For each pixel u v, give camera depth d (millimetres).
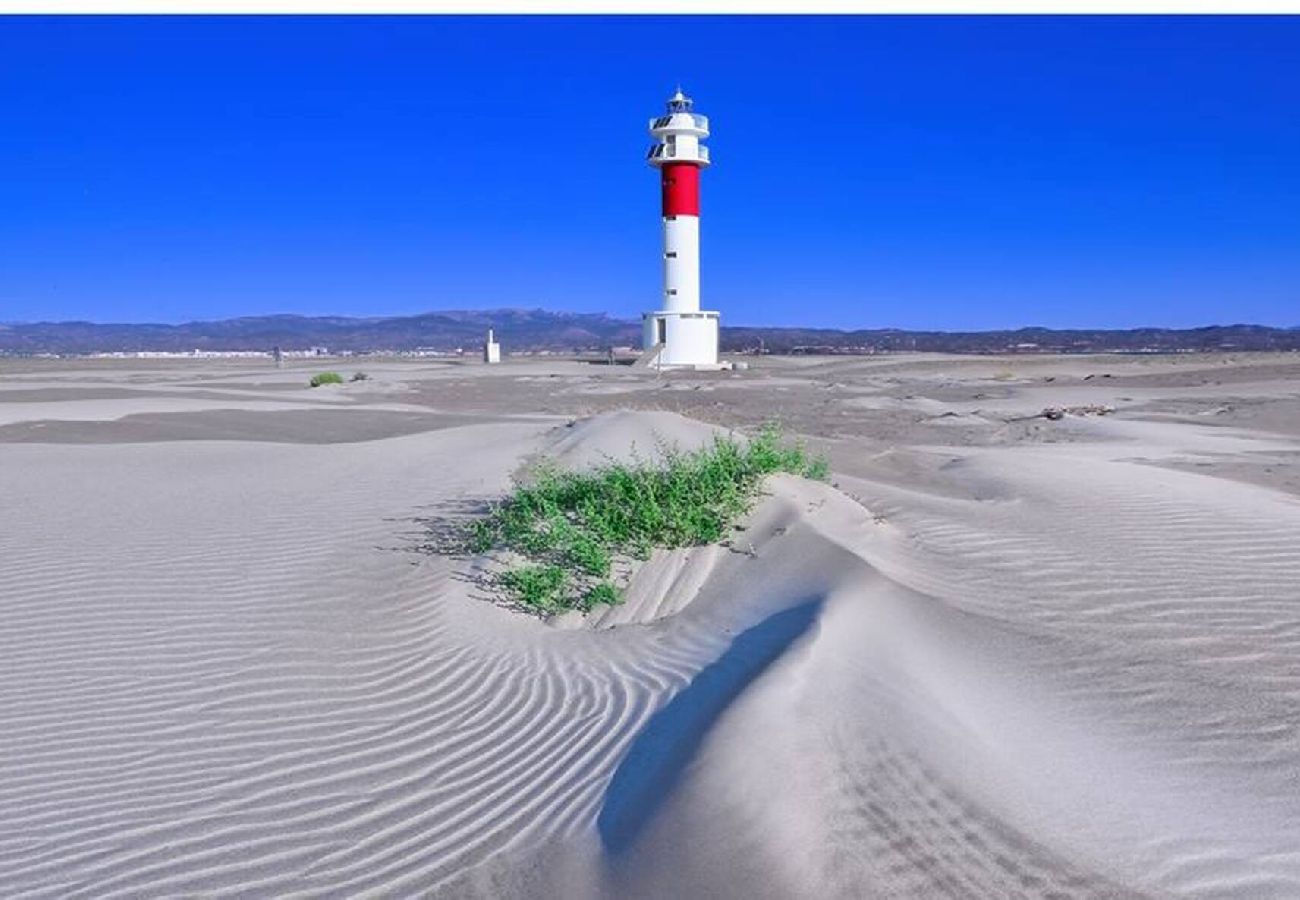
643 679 5613
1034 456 14148
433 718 5320
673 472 8898
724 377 43844
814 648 5242
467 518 9922
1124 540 8500
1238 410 23938
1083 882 3400
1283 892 3393
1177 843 3705
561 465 12008
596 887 3469
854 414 24828
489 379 42719
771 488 8789
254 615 7035
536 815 4145
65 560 8438
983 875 3396
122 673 5973
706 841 3523
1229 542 8422
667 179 48625
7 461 14500
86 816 4301
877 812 3729
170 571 8125
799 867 3355
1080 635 6125
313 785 4555
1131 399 28594
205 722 5277
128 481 12664
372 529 9609
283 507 10797
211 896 3670
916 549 8031
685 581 7195
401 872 3779
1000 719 4805
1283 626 6316
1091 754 4477
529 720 5219
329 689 5742
